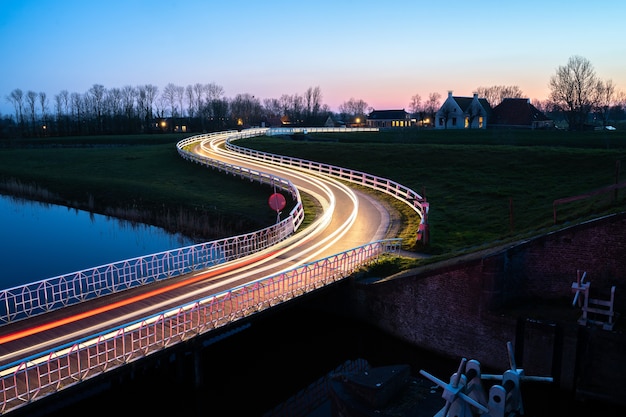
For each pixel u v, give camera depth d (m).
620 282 17.84
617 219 17.67
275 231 29.92
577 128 95.31
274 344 22.02
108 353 14.81
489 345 18.59
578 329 16.69
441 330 19.84
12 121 144.75
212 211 41.44
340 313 23.08
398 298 21.00
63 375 13.53
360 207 37.28
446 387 8.60
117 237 38.53
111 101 153.62
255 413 17.56
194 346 16.23
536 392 17.52
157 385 17.97
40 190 53.75
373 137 81.56
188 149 72.38
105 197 50.09
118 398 17.19
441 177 45.84
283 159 59.81
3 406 12.08
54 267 32.19
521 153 48.78
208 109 164.75
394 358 21.34
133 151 78.69
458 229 30.42
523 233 24.77
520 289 19.80
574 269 18.72
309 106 169.12
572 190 35.91
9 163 72.50
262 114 185.12
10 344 15.44
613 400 16.22
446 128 95.62
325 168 53.84
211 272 23.20
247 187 48.66
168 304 18.80
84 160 72.06
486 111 99.38
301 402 18.08
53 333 16.23
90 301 19.23
